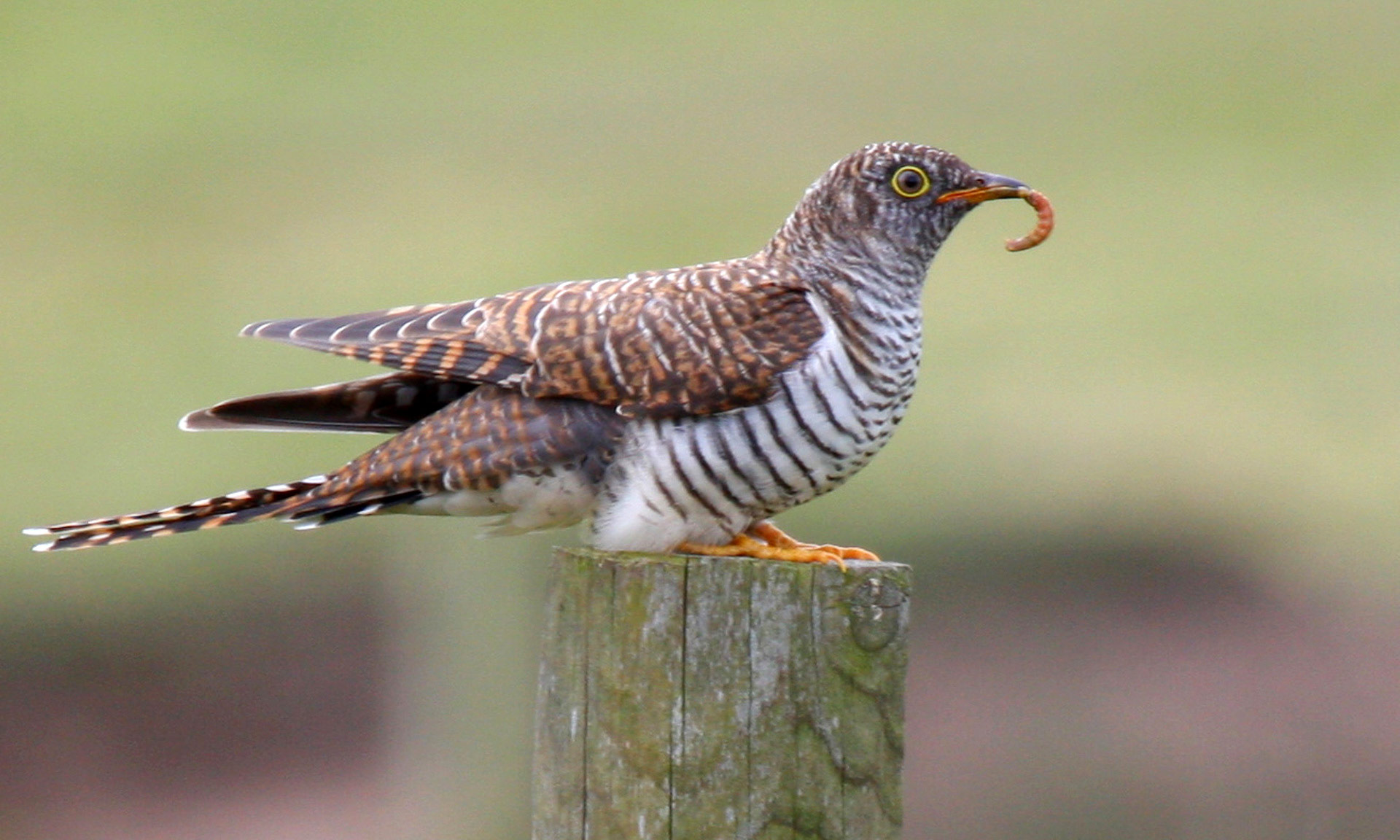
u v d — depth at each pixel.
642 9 21.48
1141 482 13.67
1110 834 12.04
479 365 6.71
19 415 14.88
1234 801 12.18
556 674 5.54
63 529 6.70
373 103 19.25
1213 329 15.87
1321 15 21.31
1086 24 21.14
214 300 16.34
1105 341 15.46
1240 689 12.98
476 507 6.86
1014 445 14.15
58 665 13.79
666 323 6.58
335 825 12.50
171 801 12.92
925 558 13.43
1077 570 13.54
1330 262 16.67
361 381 7.11
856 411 6.70
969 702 12.95
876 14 21.41
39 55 20.55
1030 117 19.61
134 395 15.12
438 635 13.03
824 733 5.31
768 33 21.27
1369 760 12.34
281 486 6.84
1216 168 18.44
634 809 5.33
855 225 6.92
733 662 5.31
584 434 6.62
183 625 13.80
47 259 16.94
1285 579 13.62
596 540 6.79
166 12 21.22
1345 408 14.54
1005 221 17.64
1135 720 12.62
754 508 6.71
